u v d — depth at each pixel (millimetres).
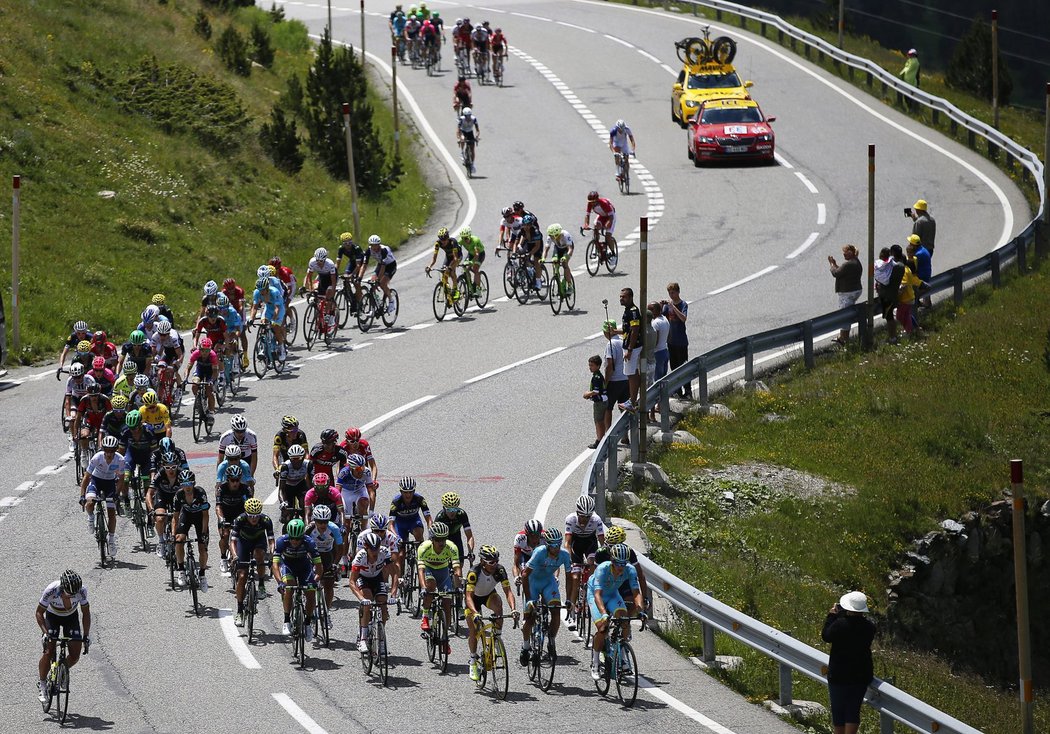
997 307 116250
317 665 56000
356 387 98000
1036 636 86875
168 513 64812
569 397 95250
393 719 50375
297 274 132750
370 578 54844
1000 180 152750
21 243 121375
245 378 101125
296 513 65000
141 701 51844
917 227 117625
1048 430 96438
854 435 92500
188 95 156750
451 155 169500
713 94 171125
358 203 151750
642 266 79562
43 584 64062
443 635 55312
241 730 49156
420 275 130750
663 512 77625
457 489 77562
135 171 139750
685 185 155875
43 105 143375
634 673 52031
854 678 48156
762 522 80750
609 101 190875
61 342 110812
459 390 96812
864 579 79312
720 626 56812
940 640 81438
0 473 80375
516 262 121562
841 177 155625
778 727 51000
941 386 101312
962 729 45750
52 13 163125
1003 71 198375
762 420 93812
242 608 59906
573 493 77062
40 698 51000
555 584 54594
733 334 108188
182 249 131125
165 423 70875
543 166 164625
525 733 49156
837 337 109750
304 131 167000
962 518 85438
